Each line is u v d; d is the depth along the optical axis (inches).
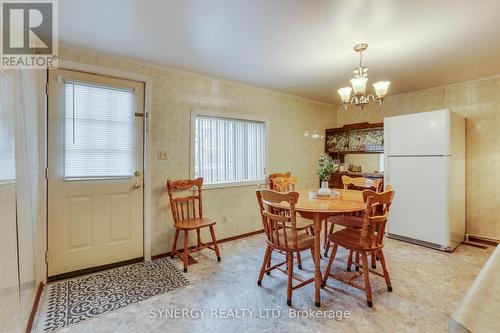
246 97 142.9
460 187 129.9
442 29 79.6
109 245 101.9
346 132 180.9
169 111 115.3
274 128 157.5
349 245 80.0
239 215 142.0
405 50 95.5
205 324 67.8
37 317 69.7
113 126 102.0
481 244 129.2
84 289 85.0
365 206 78.0
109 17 73.5
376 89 89.4
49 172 89.6
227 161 138.6
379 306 75.8
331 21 75.3
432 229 122.5
